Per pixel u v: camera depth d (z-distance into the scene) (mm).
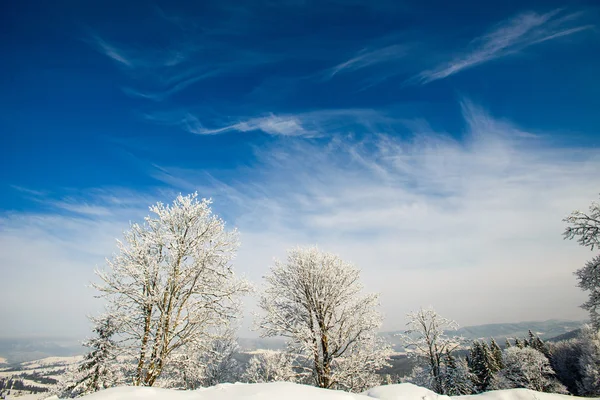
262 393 6836
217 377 22906
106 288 12164
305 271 15711
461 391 24812
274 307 15211
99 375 13469
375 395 8016
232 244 14875
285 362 14844
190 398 6770
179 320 12547
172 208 14117
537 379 39844
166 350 12008
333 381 13734
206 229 14172
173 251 13117
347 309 15266
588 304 15852
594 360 38938
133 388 6762
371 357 14414
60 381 15477
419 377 24250
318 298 15047
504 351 44969
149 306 12469
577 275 16391
